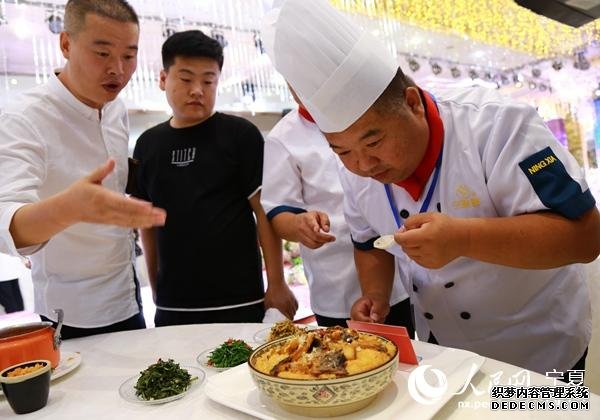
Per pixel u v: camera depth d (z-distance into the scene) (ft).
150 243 8.11
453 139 4.01
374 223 4.83
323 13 3.57
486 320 4.47
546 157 3.60
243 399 3.14
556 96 12.44
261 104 12.73
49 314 5.87
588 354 5.10
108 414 3.26
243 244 7.34
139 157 7.67
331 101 3.51
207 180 7.15
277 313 7.02
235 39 10.58
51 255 5.71
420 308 4.89
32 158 5.14
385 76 3.48
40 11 8.16
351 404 2.75
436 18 10.24
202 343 4.68
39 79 8.73
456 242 3.35
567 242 3.44
